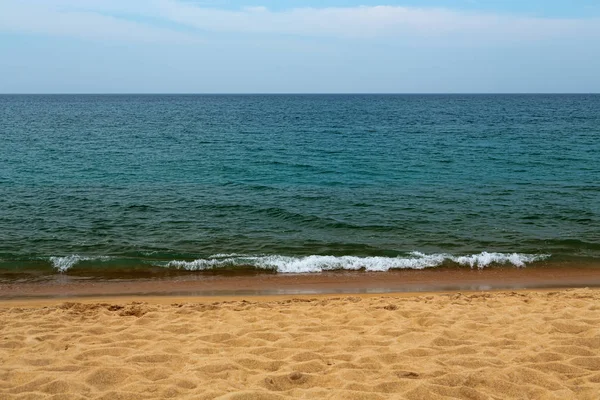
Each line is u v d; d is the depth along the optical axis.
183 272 10.49
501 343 5.80
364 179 21.27
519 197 17.62
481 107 98.62
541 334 6.10
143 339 6.03
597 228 13.83
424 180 20.98
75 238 12.66
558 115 68.44
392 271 10.68
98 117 63.84
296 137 39.06
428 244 12.51
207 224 14.19
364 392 4.40
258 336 6.15
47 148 30.39
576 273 10.55
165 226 13.90
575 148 31.05
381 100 160.00
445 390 4.49
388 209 15.95
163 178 21.23
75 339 6.03
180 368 5.11
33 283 9.72
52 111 79.50
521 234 13.29
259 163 25.48
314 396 4.41
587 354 5.43
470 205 16.47
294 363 5.20
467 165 24.78
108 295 8.98
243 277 10.22
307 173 22.70
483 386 4.65
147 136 39.03
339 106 106.56
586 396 4.43
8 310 7.48
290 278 10.18
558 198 17.42
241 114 73.81
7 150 29.03
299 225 14.17
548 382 4.71
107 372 4.91
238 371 4.99
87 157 26.92
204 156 27.89
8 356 5.42
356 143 34.78
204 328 6.49
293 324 6.65
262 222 14.47
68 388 4.55
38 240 12.45
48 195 17.41
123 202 16.56
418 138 38.03
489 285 9.72
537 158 26.83
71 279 9.98
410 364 5.15
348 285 9.70
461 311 7.18
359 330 6.37
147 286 9.58
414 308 7.40
